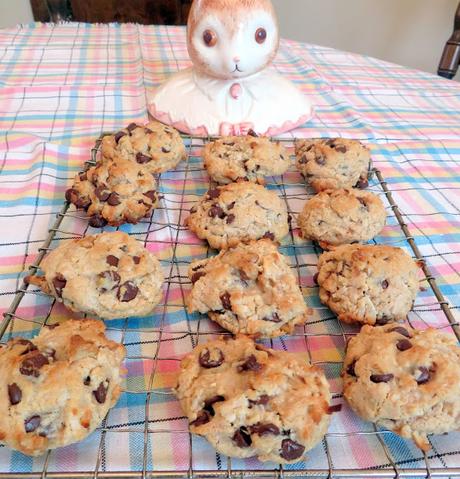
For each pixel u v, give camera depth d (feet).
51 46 2.08
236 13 1.23
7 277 0.96
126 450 0.70
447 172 1.38
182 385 0.74
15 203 1.15
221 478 0.65
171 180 1.28
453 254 1.10
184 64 1.96
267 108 1.44
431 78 1.99
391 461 0.68
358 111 1.68
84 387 0.72
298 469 0.69
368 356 0.79
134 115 1.56
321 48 2.24
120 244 0.95
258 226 1.07
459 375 0.75
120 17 3.25
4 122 1.47
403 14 2.98
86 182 1.13
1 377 0.71
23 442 0.66
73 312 0.90
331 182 1.23
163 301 0.94
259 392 0.71
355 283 0.93
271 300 0.89
